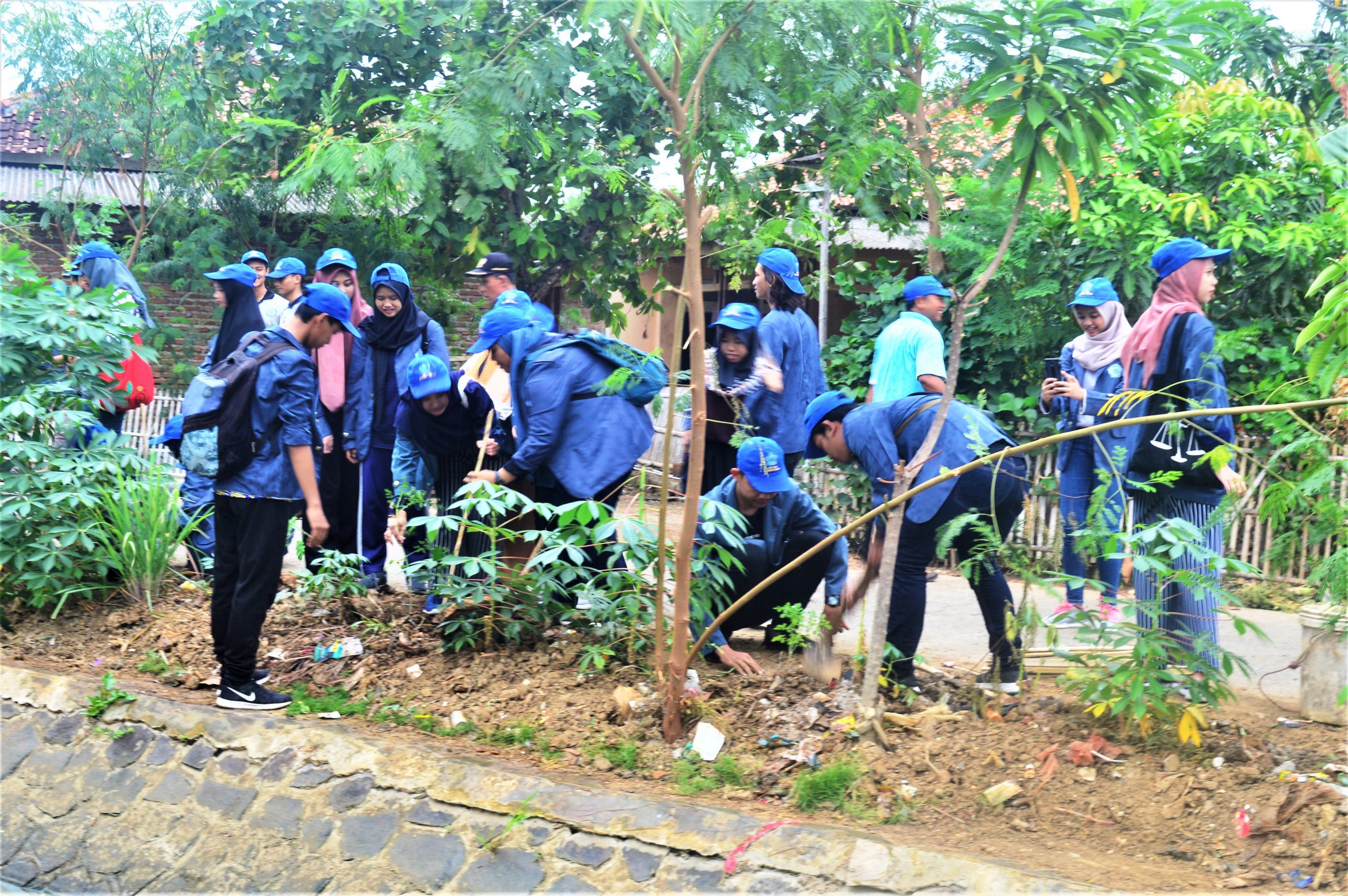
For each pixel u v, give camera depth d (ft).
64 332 19.93
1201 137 26.76
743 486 16.06
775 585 16.57
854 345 28.99
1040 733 13.46
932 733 13.46
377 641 16.98
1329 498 12.88
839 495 26.71
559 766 13.58
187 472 21.16
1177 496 14.64
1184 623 14.14
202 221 38.29
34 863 14.52
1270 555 13.33
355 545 20.20
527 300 18.80
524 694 15.05
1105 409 13.85
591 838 12.23
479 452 18.54
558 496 17.69
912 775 12.84
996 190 13.24
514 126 14.14
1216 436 13.24
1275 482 15.24
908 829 12.05
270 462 14.85
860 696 14.01
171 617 18.75
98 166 40.42
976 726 13.70
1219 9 12.13
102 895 13.92
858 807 12.34
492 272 20.11
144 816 14.34
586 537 16.28
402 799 13.26
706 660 16.38
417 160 13.57
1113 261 25.43
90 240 39.06
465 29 15.31
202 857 13.66
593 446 16.52
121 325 20.27
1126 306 26.40
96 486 19.34
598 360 16.80
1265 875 11.08
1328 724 14.12
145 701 15.52
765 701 14.42
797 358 19.12
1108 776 12.66
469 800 12.98
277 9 35.01
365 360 19.62
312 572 18.69
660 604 14.08
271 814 13.69
